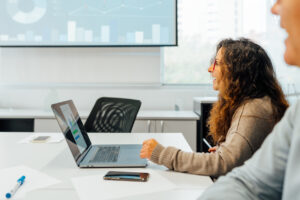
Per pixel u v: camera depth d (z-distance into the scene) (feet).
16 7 9.61
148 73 10.04
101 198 2.58
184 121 8.20
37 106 9.86
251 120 3.34
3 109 9.55
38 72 9.98
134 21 9.68
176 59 10.58
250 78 3.72
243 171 1.86
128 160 3.66
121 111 6.78
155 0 9.61
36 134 5.58
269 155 1.72
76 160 3.48
